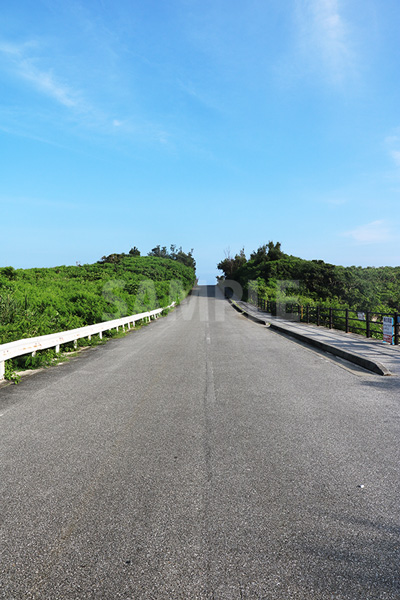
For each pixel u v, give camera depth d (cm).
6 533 320
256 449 495
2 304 1521
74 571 273
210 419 621
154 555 288
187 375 979
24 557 289
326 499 368
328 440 524
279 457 468
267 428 575
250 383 884
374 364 1026
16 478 420
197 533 315
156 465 449
